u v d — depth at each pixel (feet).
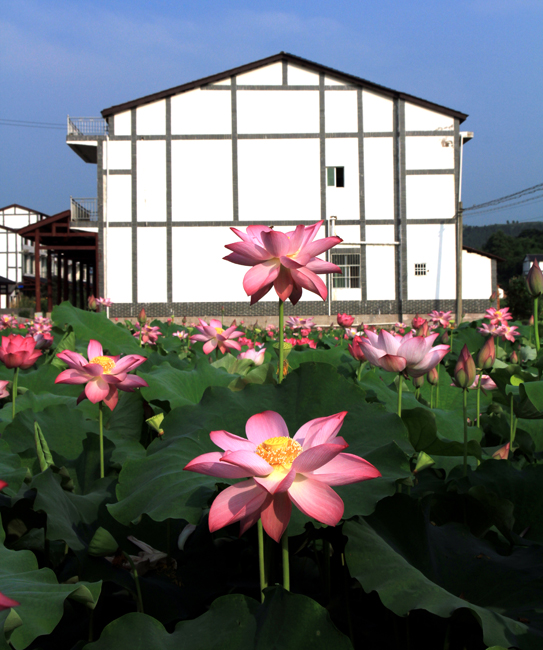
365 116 83.87
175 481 4.89
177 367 14.42
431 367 6.20
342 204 84.07
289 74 83.66
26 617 3.40
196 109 83.71
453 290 83.66
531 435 8.96
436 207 83.61
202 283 84.28
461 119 83.25
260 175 84.12
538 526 5.53
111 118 83.46
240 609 3.56
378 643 4.55
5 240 185.57
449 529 5.01
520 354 16.42
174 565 5.16
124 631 3.46
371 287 84.07
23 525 5.46
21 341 8.32
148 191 83.92
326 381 6.23
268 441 3.50
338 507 3.22
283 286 5.90
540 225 546.67
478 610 3.69
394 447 5.21
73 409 8.12
